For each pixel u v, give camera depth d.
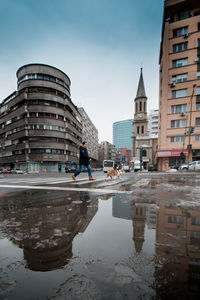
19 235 1.22
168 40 22.97
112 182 5.64
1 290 0.64
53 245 1.05
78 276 0.73
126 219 1.58
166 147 23.25
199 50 21.42
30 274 0.75
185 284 0.66
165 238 1.14
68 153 36.75
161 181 6.01
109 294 0.61
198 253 0.92
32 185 4.80
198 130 21.50
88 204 2.25
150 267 0.79
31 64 32.66
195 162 18.84
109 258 0.88
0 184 5.17
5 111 38.19
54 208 2.05
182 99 22.34
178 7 22.14
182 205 2.11
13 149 35.16
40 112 32.16
